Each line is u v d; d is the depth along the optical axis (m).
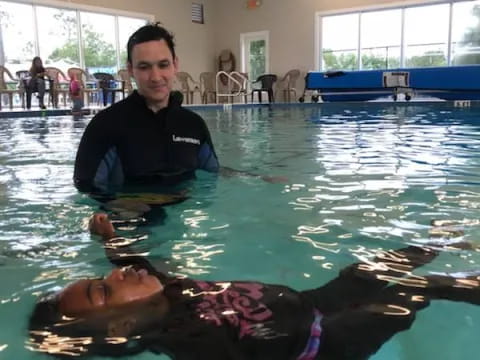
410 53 11.83
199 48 14.27
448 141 3.70
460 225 1.58
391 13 11.84
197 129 2.48
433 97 9.10
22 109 9.11
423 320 0.96
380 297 1.06
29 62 10.67
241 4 13.96
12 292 1.12
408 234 1.50
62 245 1.45
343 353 0.85
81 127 5.94
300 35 13.12
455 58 11.30
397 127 4.96
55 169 2.75
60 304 1.02
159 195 2.04
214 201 1.94
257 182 2.27
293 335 0.90
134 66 2.25
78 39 11.48
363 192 2.05
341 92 10.03
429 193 2.01
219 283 1.14
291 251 1.37
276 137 4.33
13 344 0.89
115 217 1.73
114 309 0.98
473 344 0.88
